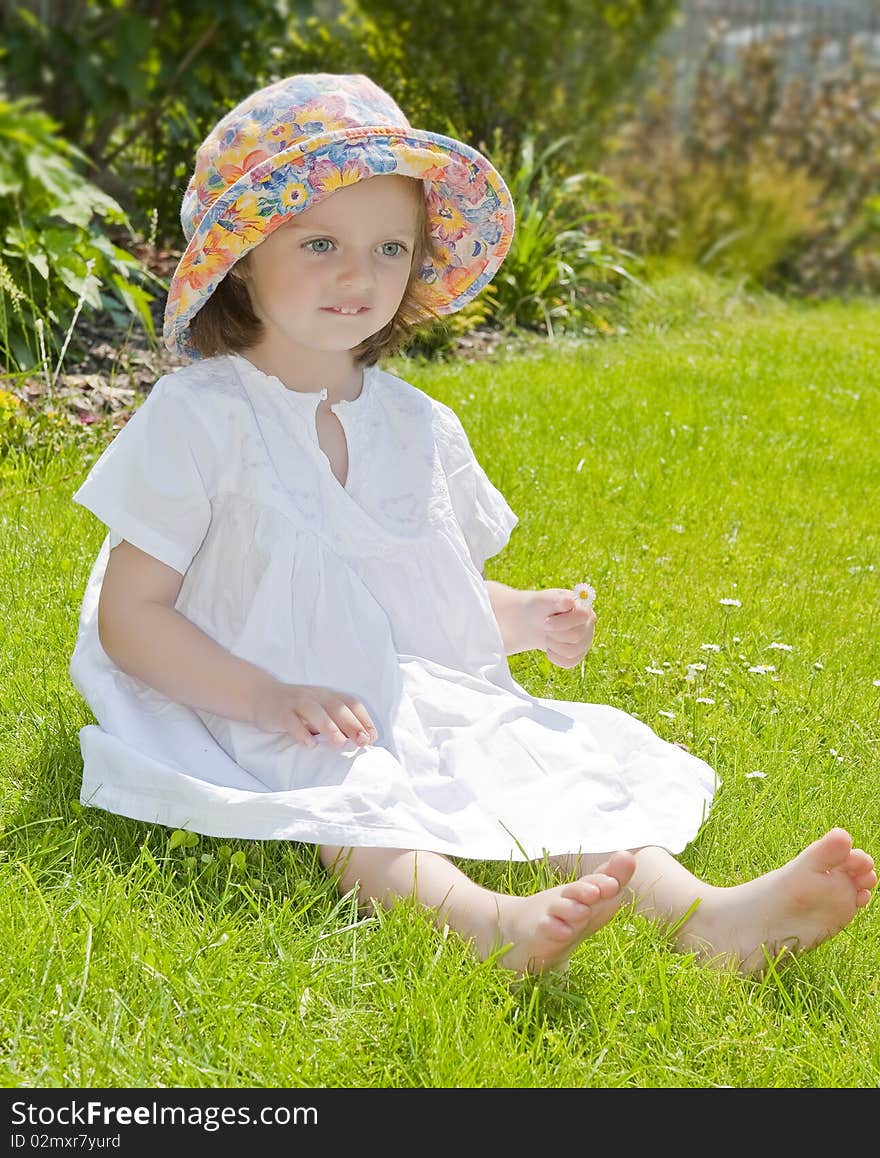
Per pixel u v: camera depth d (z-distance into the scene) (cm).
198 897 204
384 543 239
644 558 381
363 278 228
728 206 1003
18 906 195
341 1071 171
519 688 251
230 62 740
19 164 512
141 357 514
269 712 218
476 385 553
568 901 182
